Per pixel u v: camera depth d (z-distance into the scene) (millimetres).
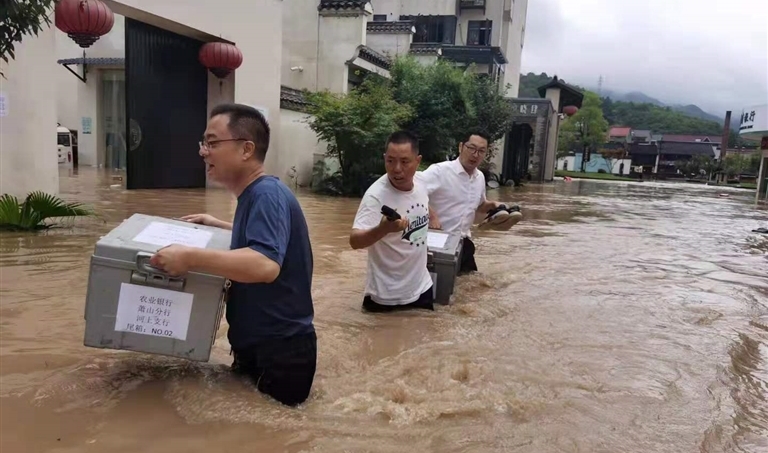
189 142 12641
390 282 4355
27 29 5062
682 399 3002
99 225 7113
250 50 12867
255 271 2371
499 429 2541
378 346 3617
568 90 33656
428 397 2848
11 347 3076
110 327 2463
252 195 2533
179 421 2363
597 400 2928
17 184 7645
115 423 2307
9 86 7445
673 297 5457
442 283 4711
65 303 3938
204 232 2748
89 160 18734
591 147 66750
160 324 2490
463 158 5434
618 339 4020
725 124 68375
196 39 12289
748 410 2932
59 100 19547
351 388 2922
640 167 65250
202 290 2488
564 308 4816
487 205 5934
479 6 28844
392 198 4203
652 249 8633
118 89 18391
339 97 14664
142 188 11734
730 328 4453
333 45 18547
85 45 8359
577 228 10805
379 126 13719
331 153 14633
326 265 5922
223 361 3057
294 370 2639
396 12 29453
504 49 29672
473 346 3688
